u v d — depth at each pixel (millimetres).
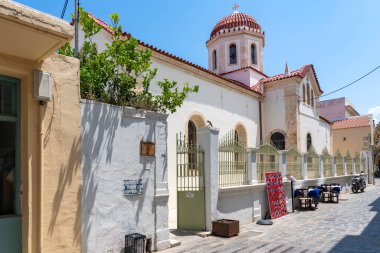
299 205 13648
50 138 5270
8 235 4805
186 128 14562
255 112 20797
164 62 13828
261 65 24797
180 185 9641
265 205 11578
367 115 37688
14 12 3977
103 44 11875
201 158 9289
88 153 5996
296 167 15055
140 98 7508
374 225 10102
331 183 18688
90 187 5977
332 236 8672
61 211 5320
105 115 6367
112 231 6281
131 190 6707
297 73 21016
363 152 27688
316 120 24906
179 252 7086
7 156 5012
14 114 5090
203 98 15992
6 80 5020
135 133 6930
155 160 7297
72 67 5727
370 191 21766
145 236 6574
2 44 4520
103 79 7129
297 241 8141
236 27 24172
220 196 9398
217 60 24969
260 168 11773
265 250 7316
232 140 10359
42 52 4844
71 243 5418
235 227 8766
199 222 9109
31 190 4945
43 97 5109
